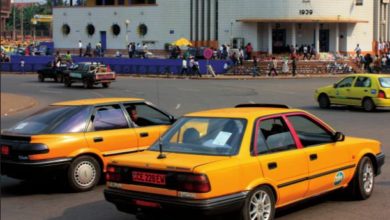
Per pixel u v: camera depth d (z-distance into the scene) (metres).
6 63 58.03
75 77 37.66
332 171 7.96
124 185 6.88
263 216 6.90
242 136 6.98
